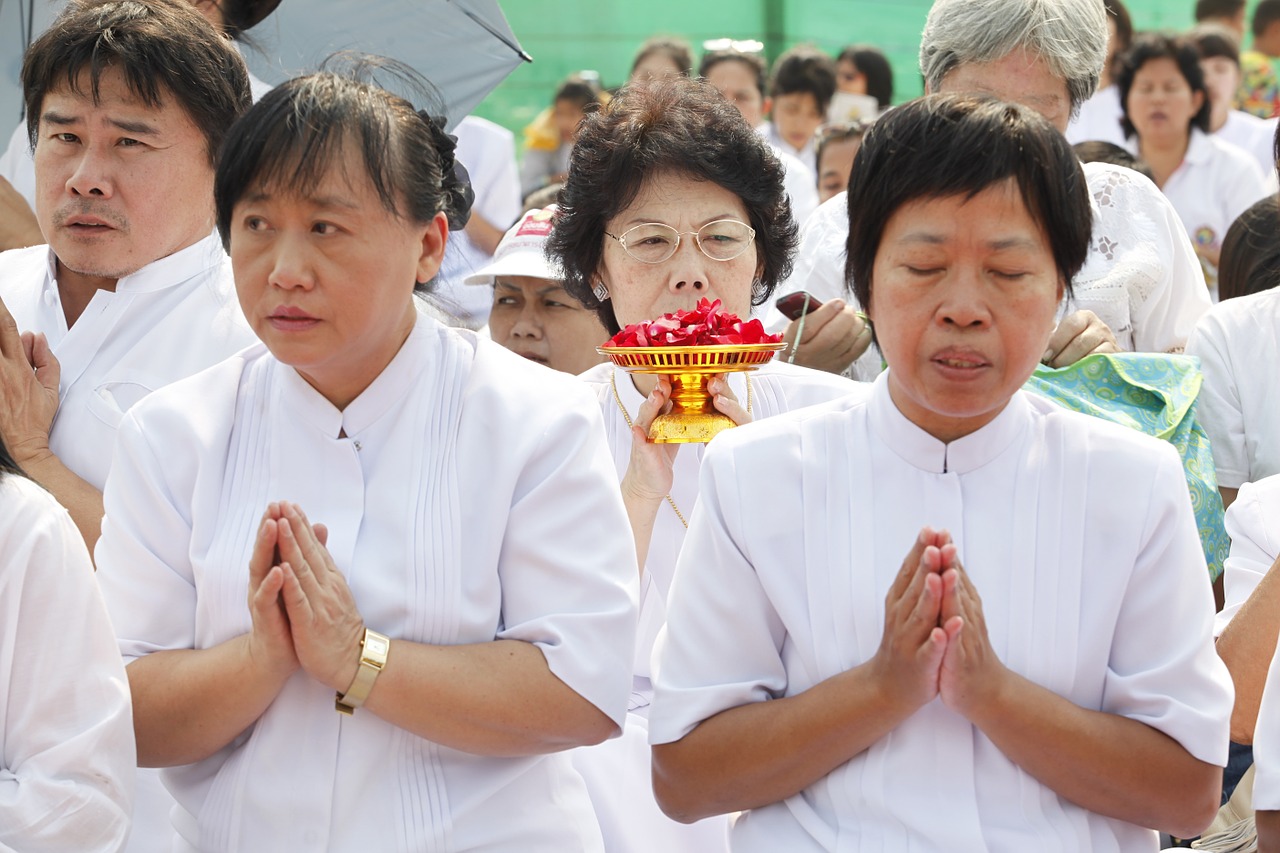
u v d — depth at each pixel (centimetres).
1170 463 236
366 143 237
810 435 245
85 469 321
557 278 383
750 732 235
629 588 254
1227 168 762
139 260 327
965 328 222
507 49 508
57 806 227
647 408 321
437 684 237
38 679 232
